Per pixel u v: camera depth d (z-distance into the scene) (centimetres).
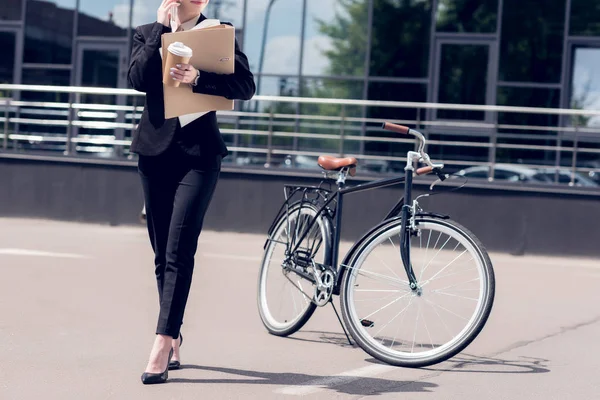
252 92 588
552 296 1068
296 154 2105
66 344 677
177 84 557
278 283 761
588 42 2116
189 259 578
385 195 1670
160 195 591
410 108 2150
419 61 2173
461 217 1631
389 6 2181
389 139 2072
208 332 757
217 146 586
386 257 664
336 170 725
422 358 634
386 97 2177
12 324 743
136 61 570
